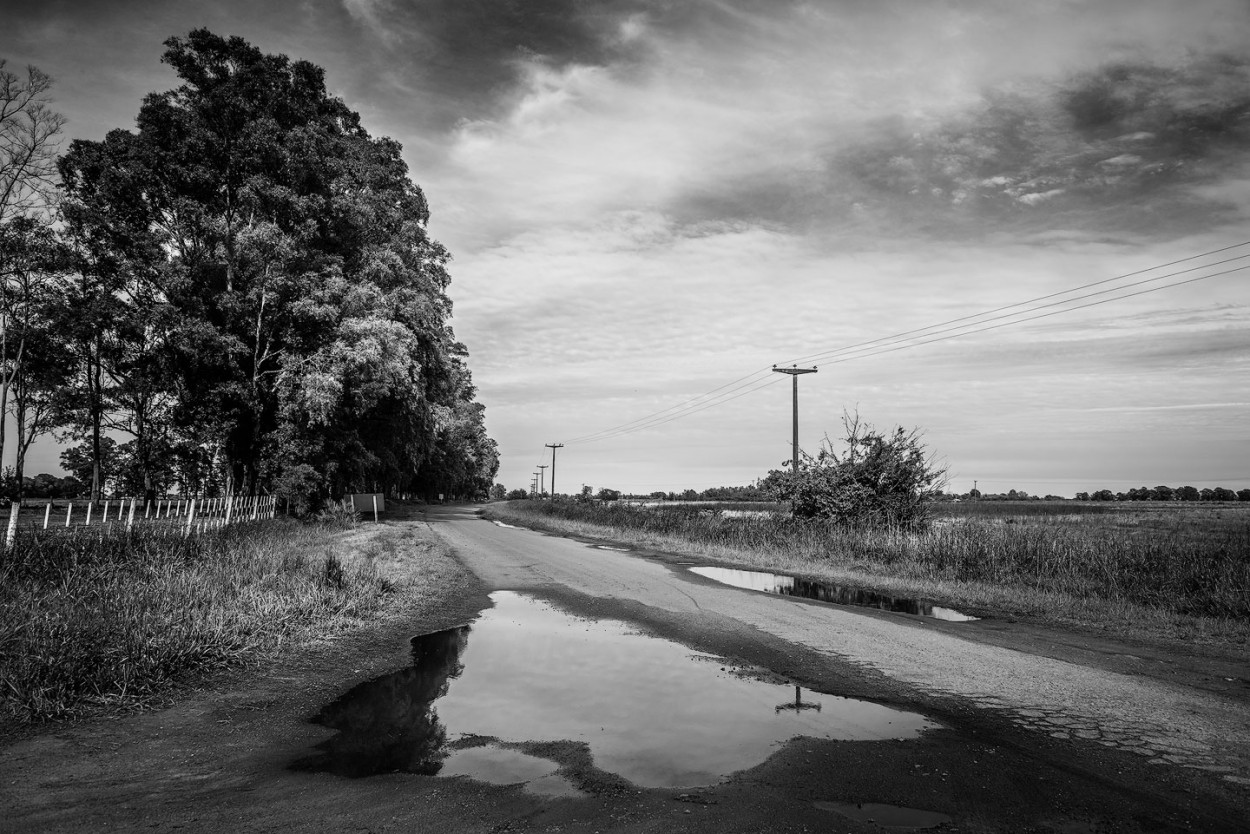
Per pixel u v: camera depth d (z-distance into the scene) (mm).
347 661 7551
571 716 5801
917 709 6059
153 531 12922
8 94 22125
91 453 35031
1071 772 4695
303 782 4418
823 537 21719
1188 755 5027
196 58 26562
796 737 5312
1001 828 3891
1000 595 13016
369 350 25297
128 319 25609
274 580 10484
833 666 7516
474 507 76188
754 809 4078
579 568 16562
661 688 6648
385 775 4551
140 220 26500
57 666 5895
